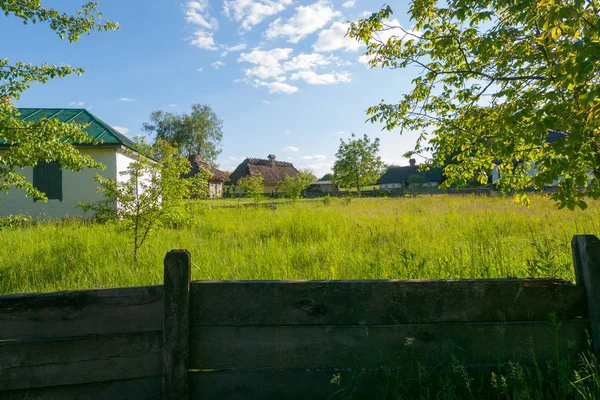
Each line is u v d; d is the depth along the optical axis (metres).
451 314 2.12
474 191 30.27
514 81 3.54
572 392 1.99
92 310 2.03
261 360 2.07
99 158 13.56
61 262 5.45
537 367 1.97
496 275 3.88
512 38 3.09
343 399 2.02
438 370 2.10
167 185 6.25
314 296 2.09
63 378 2.01
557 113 2.29
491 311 2.12
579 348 2.10
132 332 2.04
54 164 13.42
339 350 2.09
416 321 2.11
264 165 70.56
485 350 2.12
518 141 3.14
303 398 2.07
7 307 1.99
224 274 4.54
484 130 3.42
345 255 5.27
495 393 2.06
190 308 2.04
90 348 2.02
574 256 2.19
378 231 7.46
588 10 2.49
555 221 7.48
